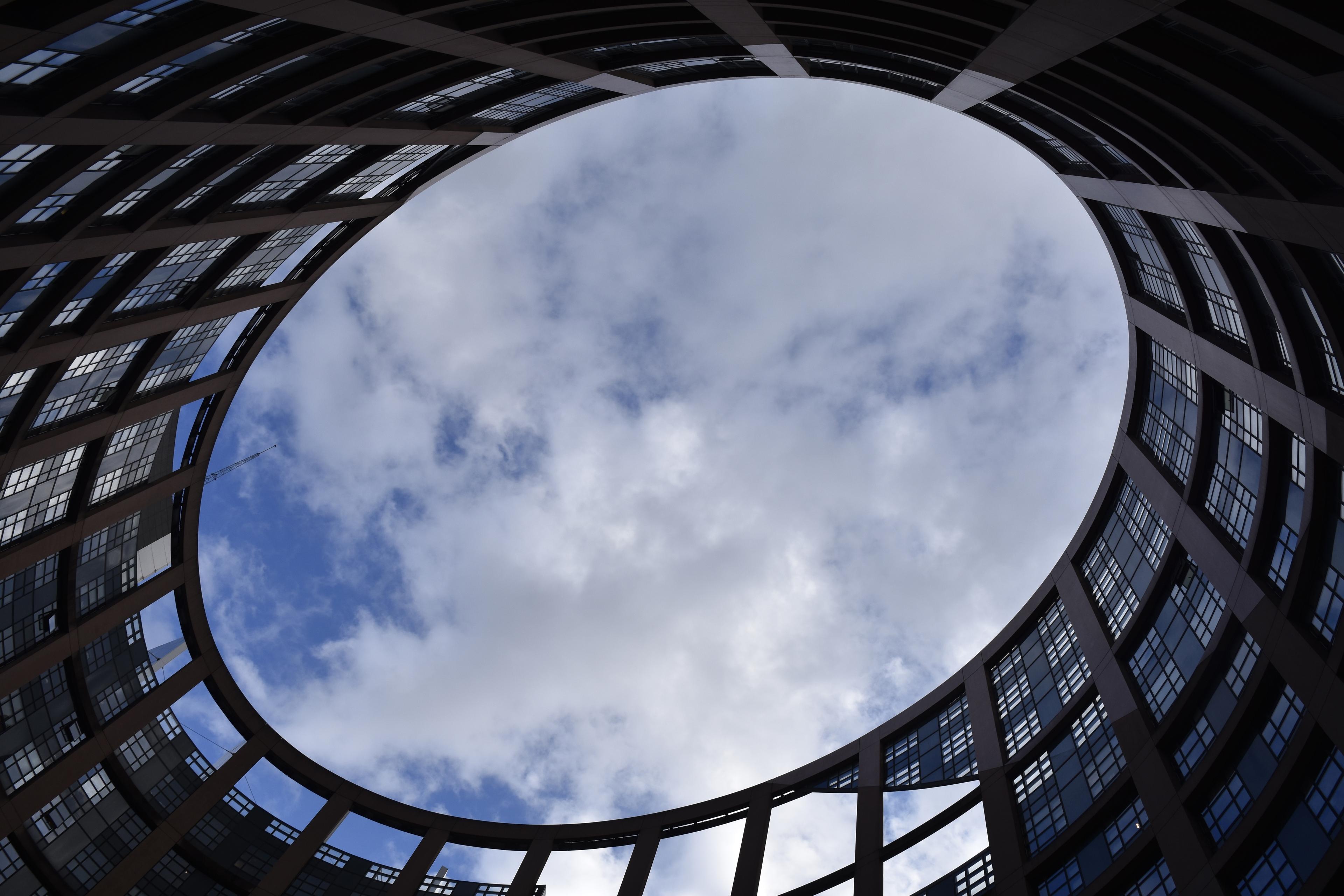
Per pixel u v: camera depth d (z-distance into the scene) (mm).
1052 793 32125
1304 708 22953
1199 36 18469
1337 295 22500
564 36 27000
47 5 14328
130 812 38406
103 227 23719
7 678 32250
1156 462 35688
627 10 25672
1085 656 35656
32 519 32469
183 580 43500
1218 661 27656
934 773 39344
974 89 29703
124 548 39312
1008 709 39250
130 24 16344
